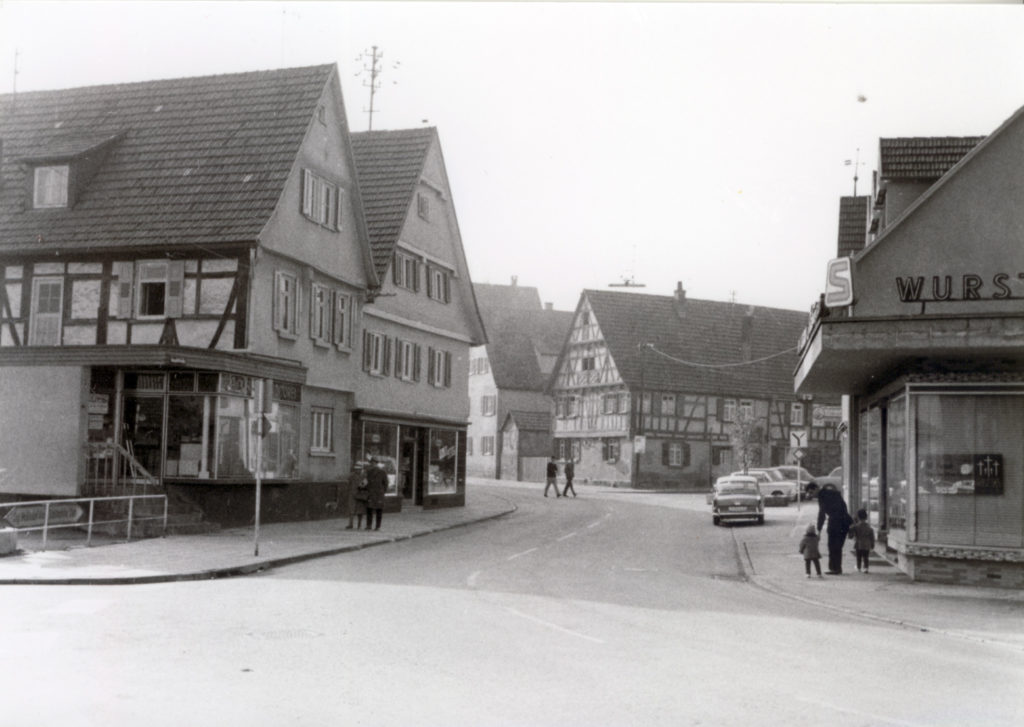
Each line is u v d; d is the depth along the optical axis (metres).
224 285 28.83
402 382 39.03
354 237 34.78
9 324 30.27
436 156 41.12
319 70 32.81
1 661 10.37
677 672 10.55
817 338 20.20
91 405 27.16
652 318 71.69
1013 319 18.58
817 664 11.34
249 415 28.17
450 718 8.38
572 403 74.25
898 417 22.00
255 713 8.41
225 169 30.52
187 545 23.33
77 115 33.25
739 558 26.00
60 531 25.17
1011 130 20.14
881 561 24.59
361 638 12.11
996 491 19.83
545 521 37.03
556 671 10.41
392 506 37.66
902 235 20.44
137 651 11.01
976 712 9.14
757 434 66.62
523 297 105.69
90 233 29.67
